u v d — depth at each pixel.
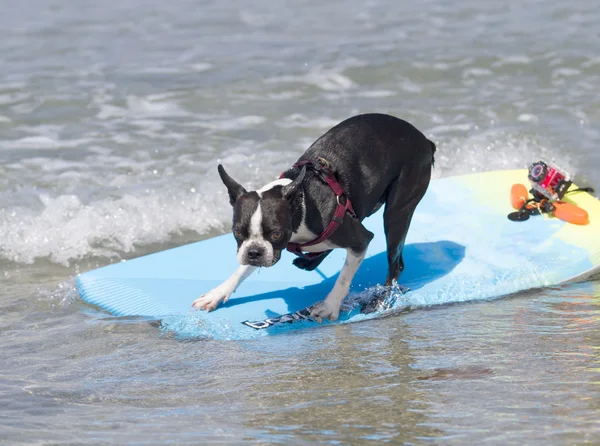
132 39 17.67
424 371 6.16
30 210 10.52
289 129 13.26
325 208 7.06
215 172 11.63
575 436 4.78
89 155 12.28
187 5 20.09
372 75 15.45
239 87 14.95
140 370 6.57
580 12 18.70
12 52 16.72
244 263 6.65
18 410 5.66
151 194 10.95
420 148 7.88
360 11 19.52
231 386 6.09
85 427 5.26
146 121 13.62
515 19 18.45
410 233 9.51
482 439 4.81
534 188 9.77
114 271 8.93
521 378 5.86
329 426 5.16
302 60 16.22
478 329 7.20
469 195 10.27
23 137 12.97
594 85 14.73
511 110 13.78
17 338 7.44
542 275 8.52
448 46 16.80
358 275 8.68
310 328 7.61
